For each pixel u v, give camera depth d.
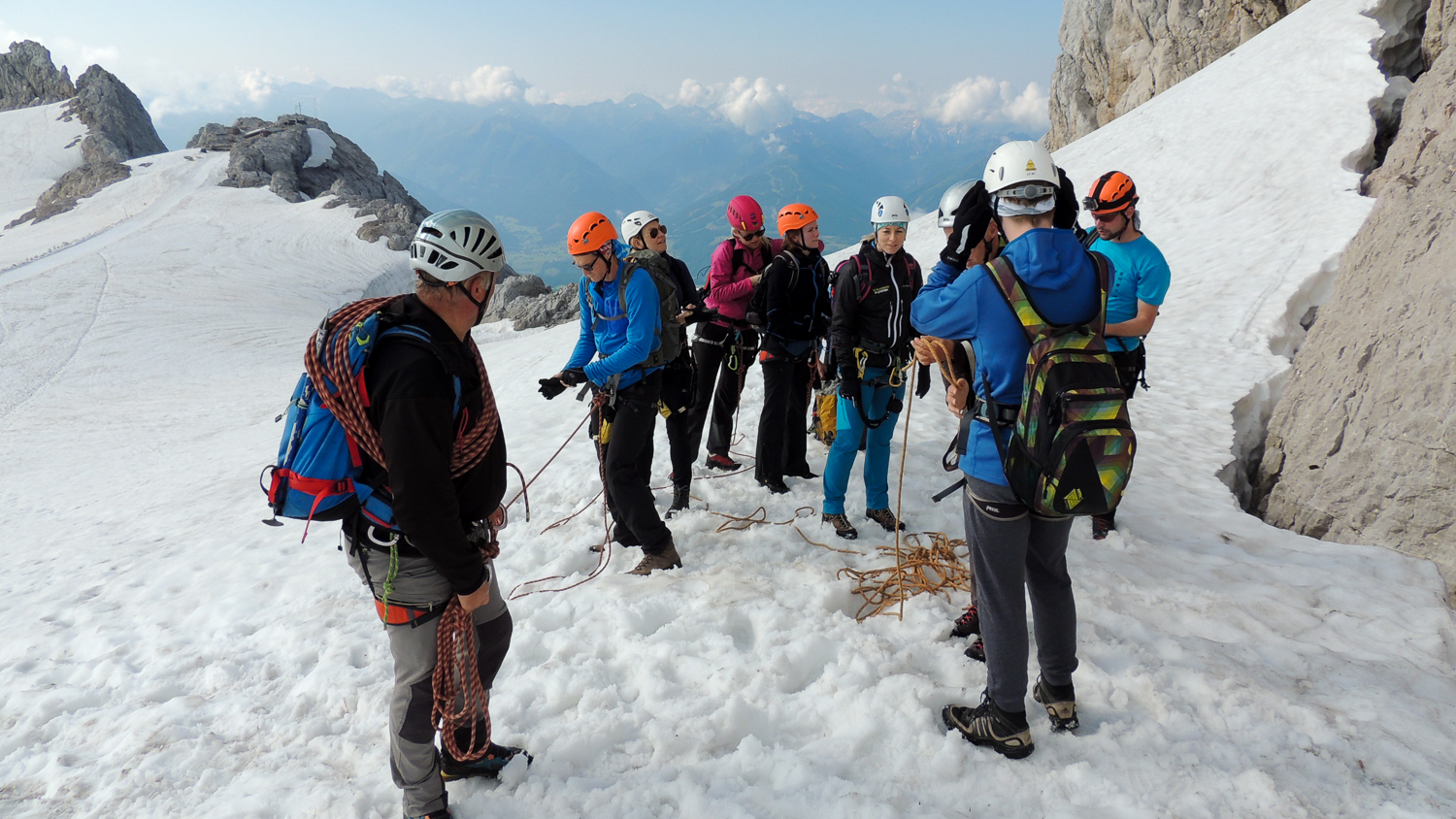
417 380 1.87
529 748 2.80
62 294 54.91
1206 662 3.06
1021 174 2.28
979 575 2.51
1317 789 2.34
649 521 4.13
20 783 2.90
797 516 4.78
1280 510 5.26
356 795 2.57
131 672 3.76
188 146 124.25
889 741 2.69
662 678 3.14
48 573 6.59
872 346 4.12
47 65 157.75
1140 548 4.30
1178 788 2.38
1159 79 37.47
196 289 58.84
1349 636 3.39
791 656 3.22
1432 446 4.09
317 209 87.44
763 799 2.44
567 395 10.20
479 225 2.00
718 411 5.68
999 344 2.28
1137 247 4.04
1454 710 2.80
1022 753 2.54
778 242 5.42
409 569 2.15
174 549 6.34
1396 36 17.53
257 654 3.79
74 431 25.38
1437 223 4.64
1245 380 7.85
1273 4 31.09
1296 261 11.26
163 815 2.62
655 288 3.88
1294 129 16.56
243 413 25.81
